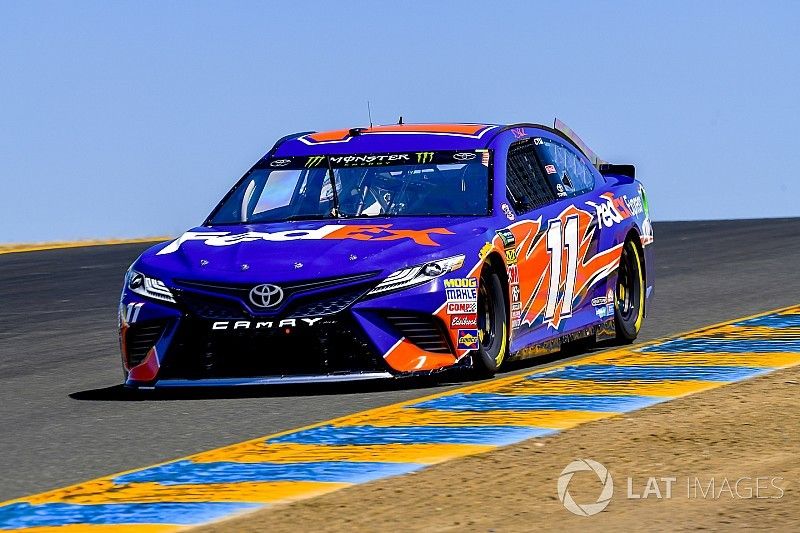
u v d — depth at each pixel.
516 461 15.65
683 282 35.25
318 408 19.56
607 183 26.38
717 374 20.75
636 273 26.11
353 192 22.92
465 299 20.58
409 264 20.39
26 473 16.39
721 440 16.39
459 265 20.66
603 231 24.89
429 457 15.98
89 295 38.00
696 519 13.36
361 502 14.15
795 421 17.28
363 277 20.20
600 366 21.95
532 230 22.69
